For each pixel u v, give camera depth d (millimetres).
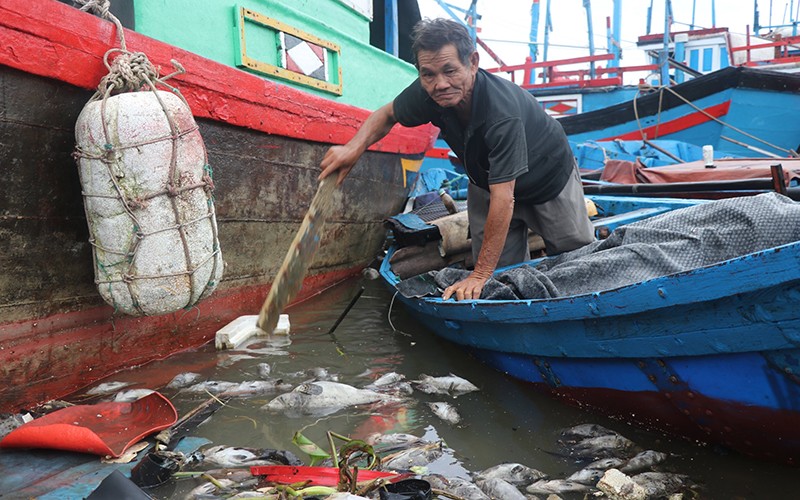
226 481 2842
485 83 3949
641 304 2982
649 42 22812
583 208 5062
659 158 12312
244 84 4957
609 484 2781
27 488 2787
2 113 3361
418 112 4285
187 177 3750
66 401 3838
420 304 4742
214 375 4332
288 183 5879
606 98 17062
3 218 3457
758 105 13055
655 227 3799
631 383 3344
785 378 2703
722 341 2809
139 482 2812
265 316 3471
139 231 3607
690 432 3252
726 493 2797
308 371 4438
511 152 3879
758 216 3330
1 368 3531
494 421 3650
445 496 2670
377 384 4133
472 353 4734
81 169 3625
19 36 3350
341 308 6293
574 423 3619
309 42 6047
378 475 2764
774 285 2514
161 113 3633
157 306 3770
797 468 2986
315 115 5949
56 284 3812
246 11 5262
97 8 3836
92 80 3779
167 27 4633
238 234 5359
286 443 3350
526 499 2750
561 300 3361
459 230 6324
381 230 8094
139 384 4121
